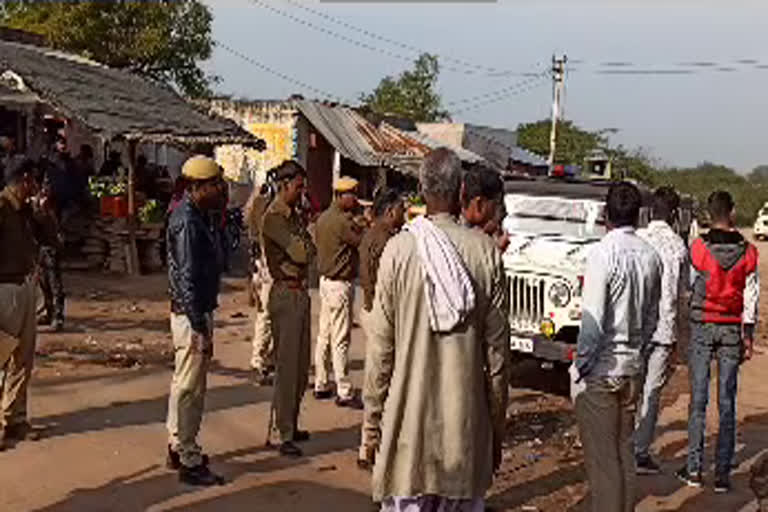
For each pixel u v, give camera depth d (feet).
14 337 18.98
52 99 45.24
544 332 26.99
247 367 28.63
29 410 22.16
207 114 58.90
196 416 18.01
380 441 12.21
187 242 16.92
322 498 17.93
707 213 20.25
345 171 84.89
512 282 27.71
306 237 20.10
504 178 33.27
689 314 20.56
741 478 21.26
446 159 12.25
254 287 26.09
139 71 94.02
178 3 98.58
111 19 92.73
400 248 11.95
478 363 12.03
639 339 15.44
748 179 268.41
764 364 37.68
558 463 21.76
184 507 16.88
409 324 11.82
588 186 31.73
